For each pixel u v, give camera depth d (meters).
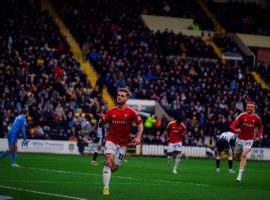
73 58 51.62
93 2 59.22
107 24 57.06
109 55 54.47
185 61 57.41
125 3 61.31
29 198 16.25
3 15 51.81
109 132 17.92
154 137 47.81
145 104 49.50
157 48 57.62
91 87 49.97
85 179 23.06
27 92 45.59
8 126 42.41
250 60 61.56
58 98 46.38
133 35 57.34
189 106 51.78
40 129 43.78
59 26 55.94
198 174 29.20
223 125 51.09
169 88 53.00
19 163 31.22
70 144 44.59
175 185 22.34
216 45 62.84
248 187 23.25
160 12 63.06
